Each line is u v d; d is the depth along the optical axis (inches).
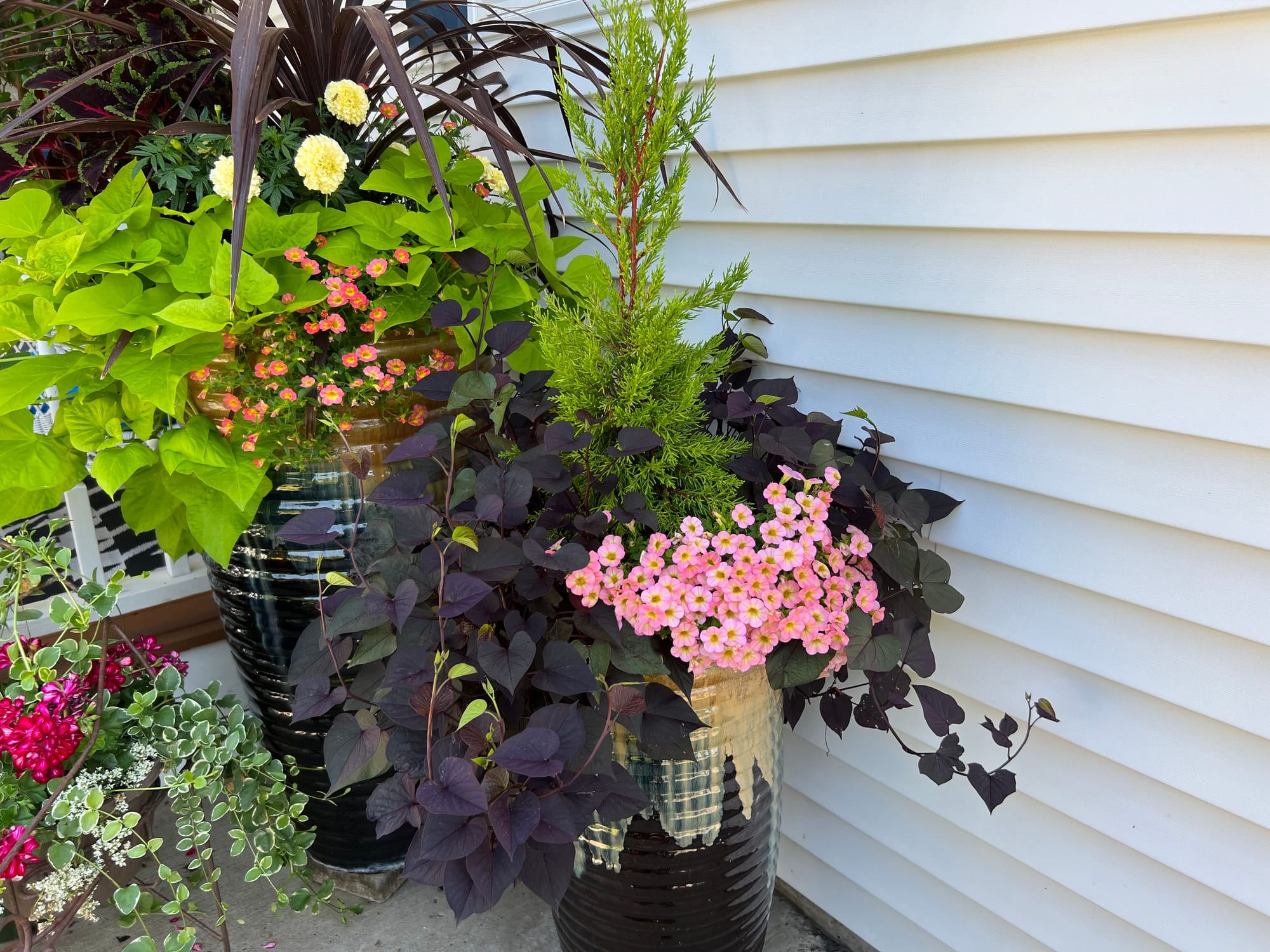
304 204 58.3
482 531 47.3
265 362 53.2
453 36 65.3
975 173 46.9
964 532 52.6
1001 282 47.3
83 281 53.8
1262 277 38.4
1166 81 38.9
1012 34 43.1
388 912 67.4
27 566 57.0
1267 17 35.7
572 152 75.0
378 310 53.6
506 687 37.7
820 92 53.1
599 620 42.9
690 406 48.8
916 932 61.9
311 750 63.2
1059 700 50.2
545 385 54.9
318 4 57.1
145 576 82.0
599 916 51.8
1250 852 44.2
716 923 51.6
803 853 68.3
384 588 43.2
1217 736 44.1
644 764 46.4
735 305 63.6
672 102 47.0
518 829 34.0
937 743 56.1
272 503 57.2
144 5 61.0
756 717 49.0
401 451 45.1
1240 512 41.0
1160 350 42.2
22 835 48.0
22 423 54.5
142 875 69.9
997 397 48.9
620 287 50.7
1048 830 52.4
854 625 44.5
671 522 48.4
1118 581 45.9
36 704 52.5
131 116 60.9
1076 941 52.8
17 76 69.2
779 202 58.0
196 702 56.9
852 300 55.2
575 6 70.4
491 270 57.7
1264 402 39.4
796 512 44.7
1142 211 41.0
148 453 52.4
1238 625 41.9
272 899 68.9
